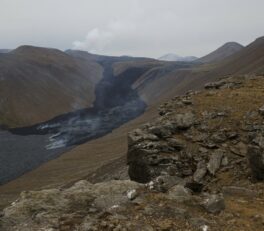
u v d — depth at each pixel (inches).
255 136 1016.9
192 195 653.3
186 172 1003.9
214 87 1584.6
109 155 3454.7
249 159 893.8
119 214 583.8
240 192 738.2
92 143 4557.1
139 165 1072.2
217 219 587.8
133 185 679.7
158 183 695.1
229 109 1211.9
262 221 592.1
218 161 995.3
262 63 5349.4
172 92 7623.0
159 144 1080.2
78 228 554.3
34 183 3257.9
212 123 1151.0
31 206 611.8
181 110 1259.2
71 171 3358.8
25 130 6230.3
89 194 650.8
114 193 653.3
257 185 802.8
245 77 1673.2
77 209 609.9
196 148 1062.4
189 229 550.6
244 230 562.6
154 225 554.6
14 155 4461.1
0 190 3225.9
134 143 1114.7
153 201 621.0
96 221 569.3
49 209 606.9
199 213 598.2
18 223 575.5
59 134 5634.8
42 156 4330.7
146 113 6067.9
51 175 3398.1
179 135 1130.7
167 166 1018.7
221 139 1075.9
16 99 7564.0
